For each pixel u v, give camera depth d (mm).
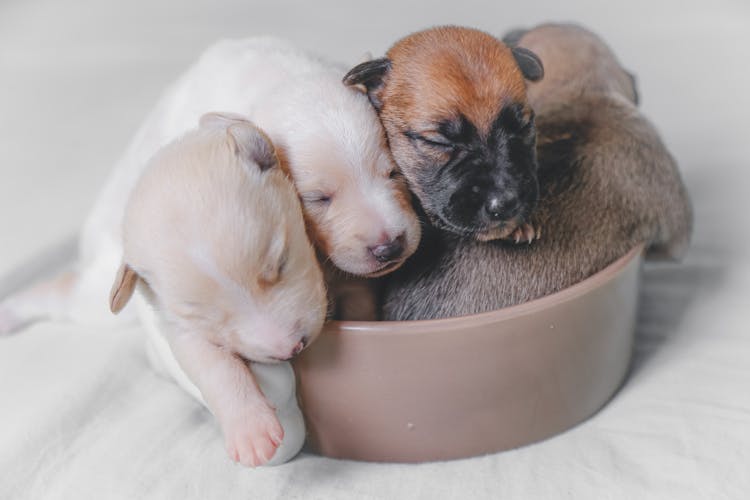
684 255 561
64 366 547
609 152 500
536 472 442
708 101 831
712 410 467
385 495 434
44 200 753
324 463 457
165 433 480
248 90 493
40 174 806
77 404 505
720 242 621
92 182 779
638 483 430
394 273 474
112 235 575
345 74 474
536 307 435
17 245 690
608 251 482
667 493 424
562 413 463
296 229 414
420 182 455
